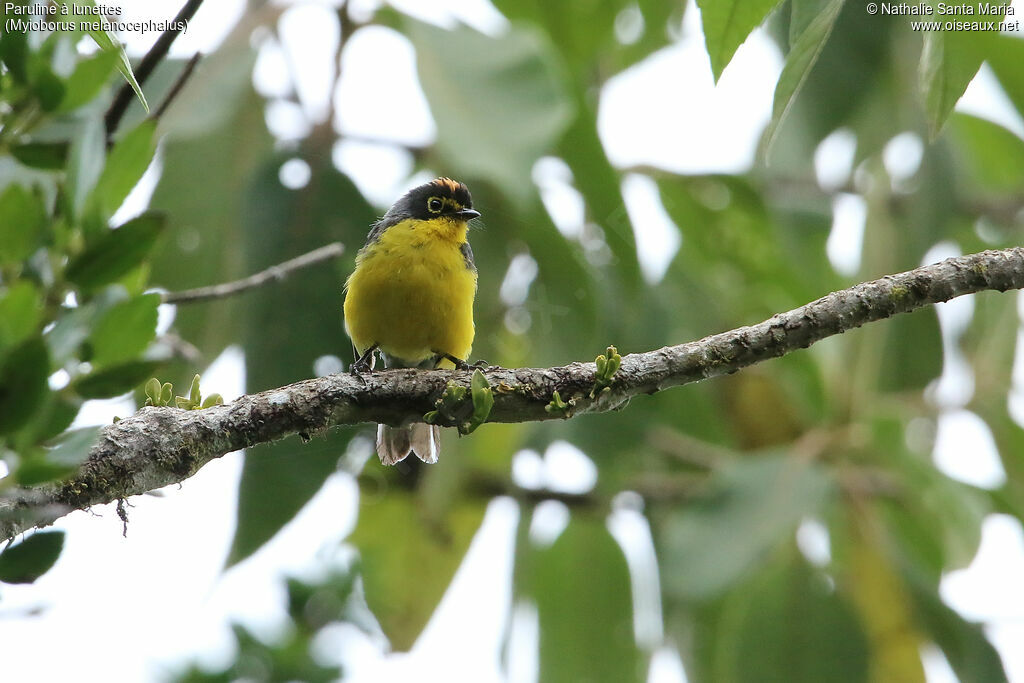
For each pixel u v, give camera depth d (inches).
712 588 434.3
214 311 466.9
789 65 210.8
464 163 388.2
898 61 464.4
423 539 529.7
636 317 480.1
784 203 553.0
